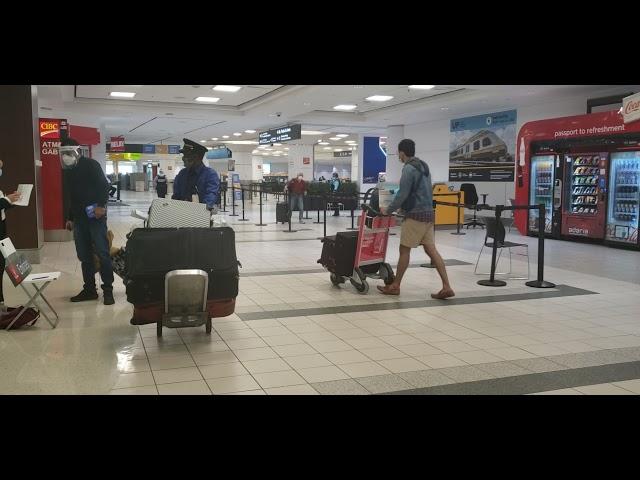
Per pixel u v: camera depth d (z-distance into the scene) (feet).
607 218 33.40
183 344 13.96
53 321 15.97
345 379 11.59
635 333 15.28
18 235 26.32
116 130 76.18
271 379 11.57
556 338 14.71
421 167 18.66
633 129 31.04
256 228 43.80
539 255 21.54
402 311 17.48
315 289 20.71
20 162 26.22
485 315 17.07
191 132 78.84
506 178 49.96
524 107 47.47
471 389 11.06
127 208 67.46
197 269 13.24
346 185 65.77
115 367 12.25
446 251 31.24
